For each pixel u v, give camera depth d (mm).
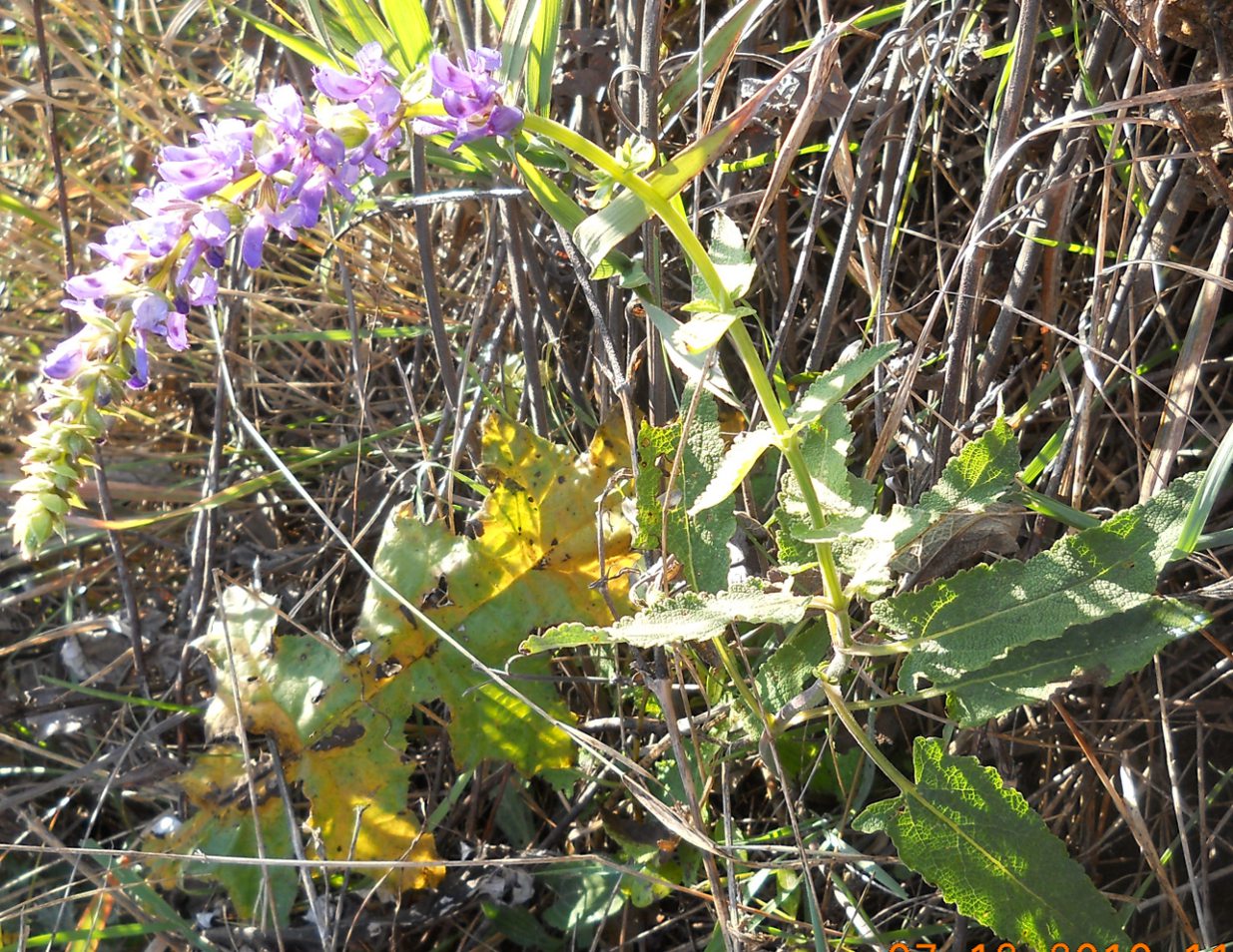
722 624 245
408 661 339
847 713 277
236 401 361
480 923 341
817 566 301
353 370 455
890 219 331
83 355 200
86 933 309
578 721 336
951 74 351
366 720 333
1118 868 334
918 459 333
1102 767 330
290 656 343
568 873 333
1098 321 325
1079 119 290
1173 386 314
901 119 370
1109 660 260
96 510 441
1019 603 261
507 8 286
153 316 195
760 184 381
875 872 305
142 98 434
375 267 435
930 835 268
